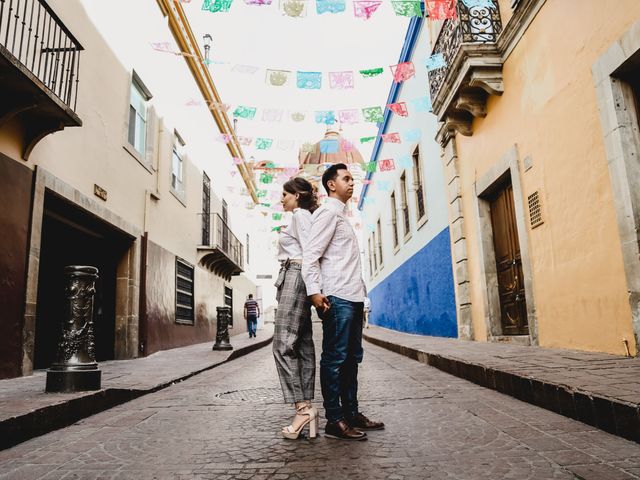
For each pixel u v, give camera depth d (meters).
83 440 2.96
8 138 5.61
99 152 7.93
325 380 2.84
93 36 7.77
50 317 8.00
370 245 24.17
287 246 3.08
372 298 24.58
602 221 4.89
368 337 14.28
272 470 2.27
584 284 5.24
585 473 2.05
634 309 4.42
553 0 5.62
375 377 5.52
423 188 11.88
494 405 3.54
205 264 15.16
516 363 4.46
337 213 2.91
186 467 2.35
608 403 2.63
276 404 3.99
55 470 2.35
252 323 17.48
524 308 7.02
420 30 11.21
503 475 2.08
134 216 9.42
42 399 3.53
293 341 2.87
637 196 4.47
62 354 4.01
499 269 7.96
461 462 2.28
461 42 7.19
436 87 8.88
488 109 7.63
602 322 4.93
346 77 6.17
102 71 8.08
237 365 7.88
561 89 5.55
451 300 9.84
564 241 5.62
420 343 8.70
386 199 18.14
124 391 4.38
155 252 10.52
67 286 4.12
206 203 15.71
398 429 2.96
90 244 8.87
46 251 7.94
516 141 6.74
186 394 4.72
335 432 2.79
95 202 7.64
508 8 6.91
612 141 4.66
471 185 8.57
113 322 9.09
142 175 9.91
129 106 9.21
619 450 2.33
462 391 4.23
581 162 5.22
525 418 3.07
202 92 15.14
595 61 4.88
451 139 9.29
